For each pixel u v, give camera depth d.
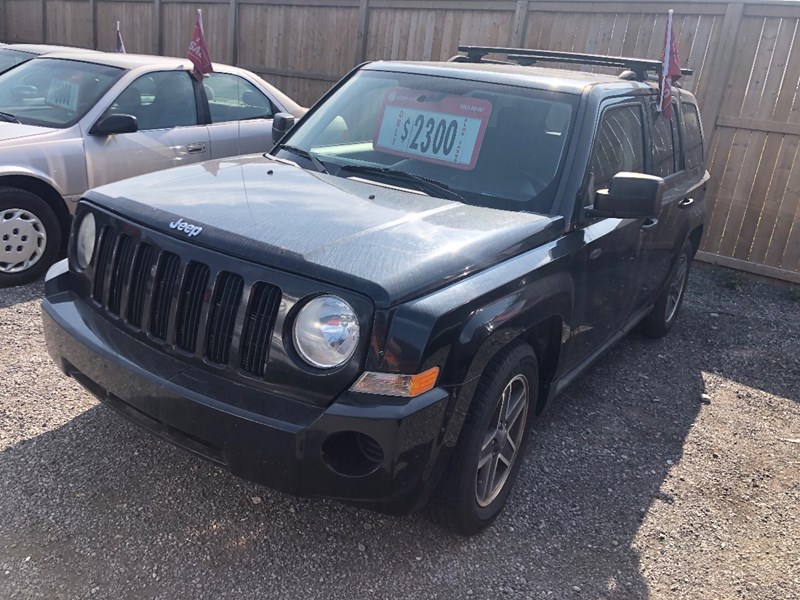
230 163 3.87
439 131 3.83
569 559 3.18
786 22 7.32
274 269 2.60
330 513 3.25
